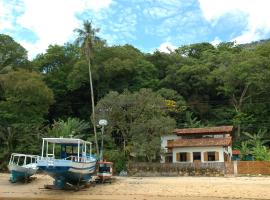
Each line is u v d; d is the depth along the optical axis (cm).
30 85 5409
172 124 4838
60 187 3189
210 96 7856
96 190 3159
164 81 7612
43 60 7769
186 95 7669
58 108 7419
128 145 4984
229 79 7106
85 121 7200
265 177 4250
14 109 5494
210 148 5228
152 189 3188
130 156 5012
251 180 3825
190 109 7431
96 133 5147
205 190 3117
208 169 4716
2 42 6669
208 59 8344
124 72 7294
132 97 5016
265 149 5341
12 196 2925
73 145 3325
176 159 5356
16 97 5469
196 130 5638
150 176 4647
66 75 7519
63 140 3234
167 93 6894
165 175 4734
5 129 5178
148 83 7494
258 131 6444
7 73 5772
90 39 5603
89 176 3425
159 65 8231
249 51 7831
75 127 5928
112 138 5284
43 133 5531
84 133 6253
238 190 3091
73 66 7400
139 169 4812
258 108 6912
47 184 3484
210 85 7681
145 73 7644
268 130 6719
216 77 7425
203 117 7488
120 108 4994
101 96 7244
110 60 7112
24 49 6862
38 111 5675
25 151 5047
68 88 7219
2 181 3759
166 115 5597
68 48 7938
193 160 5278
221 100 7781
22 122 5431
